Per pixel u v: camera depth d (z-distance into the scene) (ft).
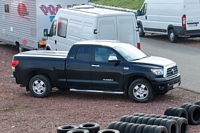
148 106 46.26
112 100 49.65
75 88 50.60
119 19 60.39
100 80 49.37
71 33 63.36
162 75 47.52
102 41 52.19
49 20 77.56
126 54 49.57
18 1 82.07
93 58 49.60
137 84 48.06
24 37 81.61
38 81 51.57
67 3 78.28
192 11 92.07
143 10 105.09
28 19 79.46
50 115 43.24
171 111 38.55
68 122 40.45
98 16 58.65
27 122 40.78
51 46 68.28
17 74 52.11
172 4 94.48
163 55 79.20
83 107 46.32
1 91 54.90
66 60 50.49
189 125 39.81
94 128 33.65
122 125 33.83
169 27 95.91
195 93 52.26
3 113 44.52
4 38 89.35
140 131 32.99
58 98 51.06
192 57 76.59
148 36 108.99
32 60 51.57
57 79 50.90
